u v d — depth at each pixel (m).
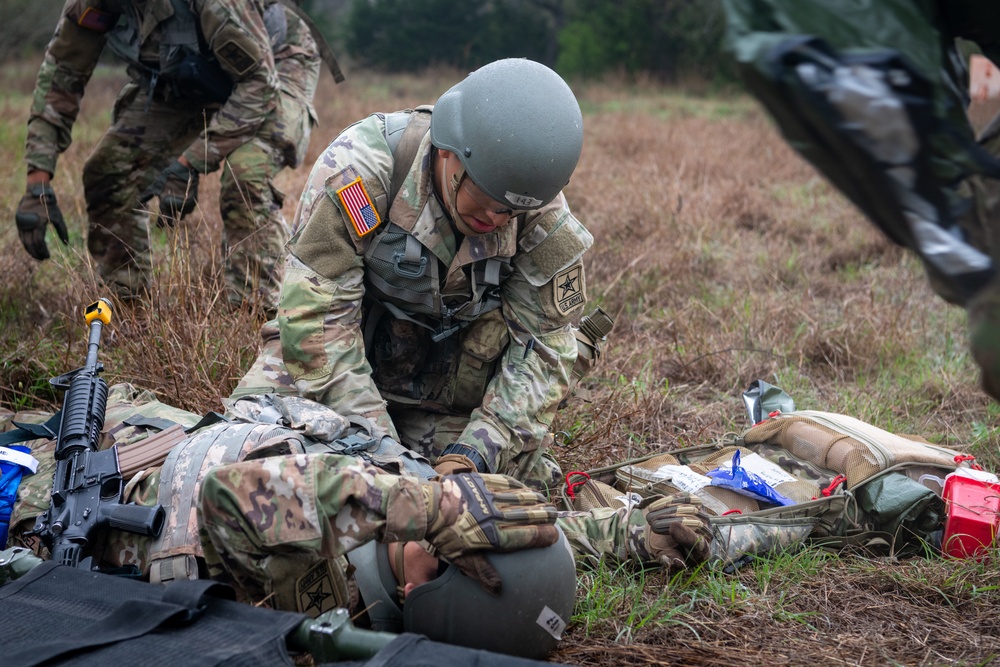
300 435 2.15
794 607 2.27
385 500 1.83
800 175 8.99
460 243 2.51
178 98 4.02
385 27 28.77
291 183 6.50
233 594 1.79
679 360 4.08
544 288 2.63
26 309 4.10
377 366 2.73
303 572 1.90
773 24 1.39
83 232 5.26
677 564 2.33
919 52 1.38
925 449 2.71
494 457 2.54
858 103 1.34
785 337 4.37
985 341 1.35
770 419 2.94
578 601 2.21
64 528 2.01
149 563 1.97
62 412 2.30
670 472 2.79
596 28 26.12
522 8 29.42
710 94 22.61
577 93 22.14
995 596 2.29
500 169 2.22
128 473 2.11
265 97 3.82
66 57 3.87
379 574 2.01
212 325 3.42
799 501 2.61
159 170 4.12
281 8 4.12
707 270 5.60
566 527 2.44
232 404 2.47
